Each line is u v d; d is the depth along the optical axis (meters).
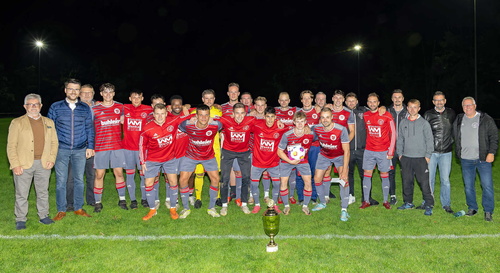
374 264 4.57
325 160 6.59
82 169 6.42
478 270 4.42
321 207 6.77
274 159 6.52
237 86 7.55
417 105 6.42
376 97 6.67
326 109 6.19
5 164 11.12
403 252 4.90
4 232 5.63
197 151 6.36
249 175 6.74
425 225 5.91
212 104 7.38
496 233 5.54
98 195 6.74
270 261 4.67
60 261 4.68
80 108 6.28
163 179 9.60
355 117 7.10
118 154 6.77
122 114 6.78
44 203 5.98
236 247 5.09
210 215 6.50
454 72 33.78
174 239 5.39
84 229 5.79
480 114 6.06
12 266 4.55
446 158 6.48
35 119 5.80
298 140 6.35
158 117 6.11
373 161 6.84
